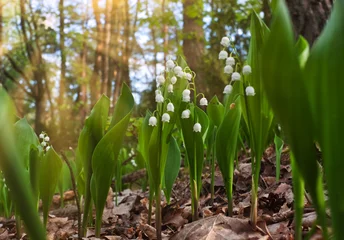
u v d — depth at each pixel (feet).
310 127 0.44
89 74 9.52
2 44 8.18
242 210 1.23
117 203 2.05
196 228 1.00
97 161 0.96
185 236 0.99
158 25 6.19
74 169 1.98
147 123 1.05
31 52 8.36
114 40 9.16
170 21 6.04
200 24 5.49
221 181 1.81
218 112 1.30
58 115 8.75
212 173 1.44
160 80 1.00
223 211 1.32
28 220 0.29
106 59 9.25
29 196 0.30
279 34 0.41
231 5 4.85
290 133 0.44
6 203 1.54
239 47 4.77
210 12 5.16
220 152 0.97
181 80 1.02
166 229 1.34
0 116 0.27
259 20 0.74
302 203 0.69
